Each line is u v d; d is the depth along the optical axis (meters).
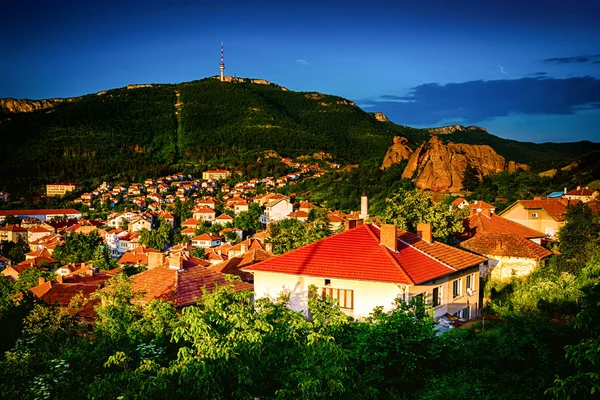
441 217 47.19
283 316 18.84
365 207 45.62
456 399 17.64
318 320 18.41
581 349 13.45
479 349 21.06
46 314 27.03
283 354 16.86
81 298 34.84
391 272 28.77
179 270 34.59
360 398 15.61
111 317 23.06
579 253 39.84
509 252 42.84
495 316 34.34
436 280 30.80
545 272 40.03
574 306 30.28
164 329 20.91
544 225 66.06
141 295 27.94
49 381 17.14
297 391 15.10
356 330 19.59
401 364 19.34
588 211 43.34
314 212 139.62
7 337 32.62
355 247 31.44
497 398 17.59
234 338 16.48
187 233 157.75
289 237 50.66
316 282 30.08
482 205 88.06
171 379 15.70
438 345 19.97
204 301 20.22
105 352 19.27
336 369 15.01
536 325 21.70
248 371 15.73
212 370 15.29
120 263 107.06
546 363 19.41
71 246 130.50
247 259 47.47
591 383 12.46
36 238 174.75
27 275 70.56
